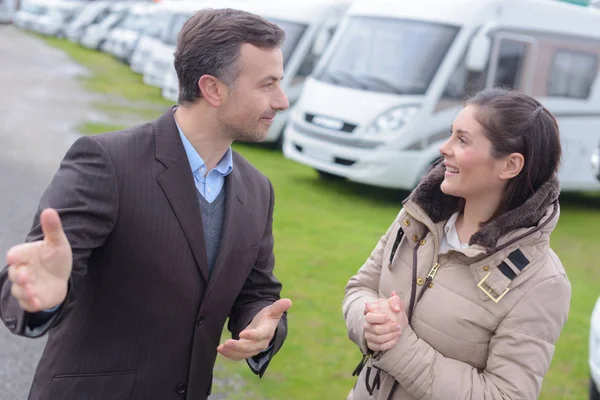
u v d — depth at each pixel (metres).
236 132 1.76
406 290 1.88
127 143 1.69
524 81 8.48
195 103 1.74
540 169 1.75
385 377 1.90
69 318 1.71
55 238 1.34
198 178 1.79
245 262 1.86
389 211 7.80
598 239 7.70
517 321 1.72
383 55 8.24
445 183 1.83
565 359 4.21
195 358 1.78
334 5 10.49
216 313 1.81
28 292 1.31
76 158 1.65
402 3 8.45
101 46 22.50
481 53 7.90
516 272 1.72
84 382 1.69
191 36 1.72
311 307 4.54
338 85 8.35
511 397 1.70
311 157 8.34
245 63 1.69
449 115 7.93
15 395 3.23
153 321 1.71
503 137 1.72
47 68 17.77
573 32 8.88
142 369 1.72
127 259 1.66
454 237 1.89
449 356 1.80
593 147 9.26
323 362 3.81
